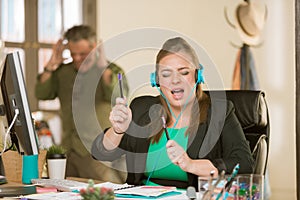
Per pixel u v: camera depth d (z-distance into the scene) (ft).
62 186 6.84
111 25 16.17
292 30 17.16
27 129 6.59
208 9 17.25
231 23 17.24
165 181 8.34
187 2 17.10
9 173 7.91
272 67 17.25
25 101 6.59
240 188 5.35
